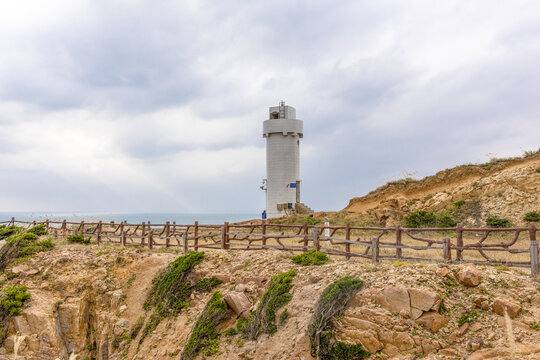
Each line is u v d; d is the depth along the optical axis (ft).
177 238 55.93
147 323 42.04
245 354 30.04
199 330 34.27
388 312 26.48
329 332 26.30
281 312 31.19
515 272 29.60
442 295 27.09
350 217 100.37
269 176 133.39
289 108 135.54
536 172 77.71
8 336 44.65
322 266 35.58
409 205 96.02
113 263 52.70
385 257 36.01
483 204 80.64
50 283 50.67
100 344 43.62
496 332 24.14
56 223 80.79
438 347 24.23
